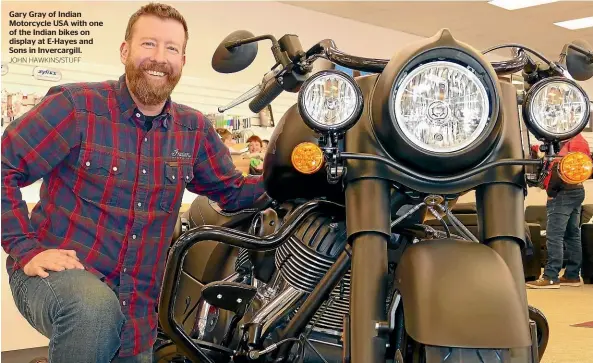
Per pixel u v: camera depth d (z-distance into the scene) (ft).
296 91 5.78
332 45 5.08
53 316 4.91
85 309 4.82
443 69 4.36
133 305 5.62
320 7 22.31
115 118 5.64
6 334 11.88
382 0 21.95
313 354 5.89
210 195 6.55
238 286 5.61
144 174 5.66
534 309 5.49
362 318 4.25
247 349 5.64
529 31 27.37
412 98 4.39
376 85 4.60
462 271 3.95
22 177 5.41
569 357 9.98
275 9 21.24
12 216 5.22
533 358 4.26
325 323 5.85
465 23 25.67
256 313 5.77
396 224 5.01
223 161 6.43
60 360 4.84
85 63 15.66
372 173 4.51
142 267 5.69
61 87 5.65
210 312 6.74
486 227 4.54
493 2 23.21
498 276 3.94
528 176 4.62
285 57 5.51
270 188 5.96
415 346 3.96
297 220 5.38
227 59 5.63
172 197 5.84
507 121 4.74
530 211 26.30
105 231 5.52
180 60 5.89
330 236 5.65
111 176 5.54
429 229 5.07
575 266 21.21
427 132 4.39
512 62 4.95
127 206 5.60
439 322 3.71
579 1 23.41
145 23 5.74
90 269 5.41
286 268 5.85
